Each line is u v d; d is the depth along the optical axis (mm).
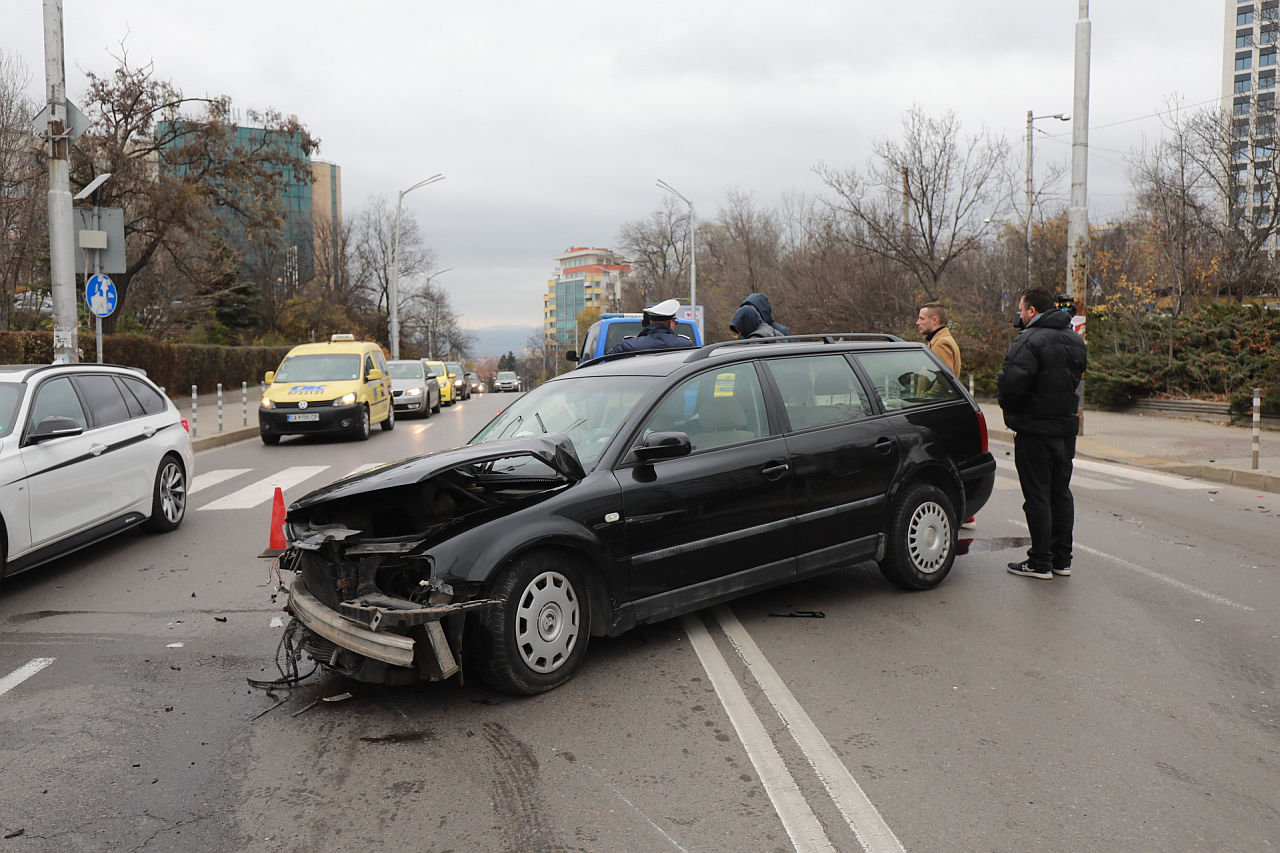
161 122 31156
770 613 5613
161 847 3049
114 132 28984
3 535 6219
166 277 38094
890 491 5797
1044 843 2969
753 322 8969
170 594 6391
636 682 4484
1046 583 6305
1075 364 6207
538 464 4973
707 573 4965
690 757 3656
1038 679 4453
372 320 71125
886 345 6293
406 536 4215
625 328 13680
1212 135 25438
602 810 3248
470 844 3039
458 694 4379
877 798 3287
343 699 4344
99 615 5891
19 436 6602
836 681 4457
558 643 4402
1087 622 5383
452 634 4125
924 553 6023
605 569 4547
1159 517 8898
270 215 33875
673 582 4832
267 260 59344
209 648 5176
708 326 59344
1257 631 5199
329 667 4301
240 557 7559
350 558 4238
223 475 12922
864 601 5855
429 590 4066
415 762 3660
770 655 4840
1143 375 19891
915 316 31188
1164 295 26547
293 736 3938
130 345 26047
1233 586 6211
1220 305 20125
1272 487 10703
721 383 5305
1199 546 7527
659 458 4691
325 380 18078
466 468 4988
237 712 4219
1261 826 3066
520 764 3625
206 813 3273
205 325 48469
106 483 7453
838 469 5527
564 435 4875
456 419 23953
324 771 3598
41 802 3369
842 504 5547
